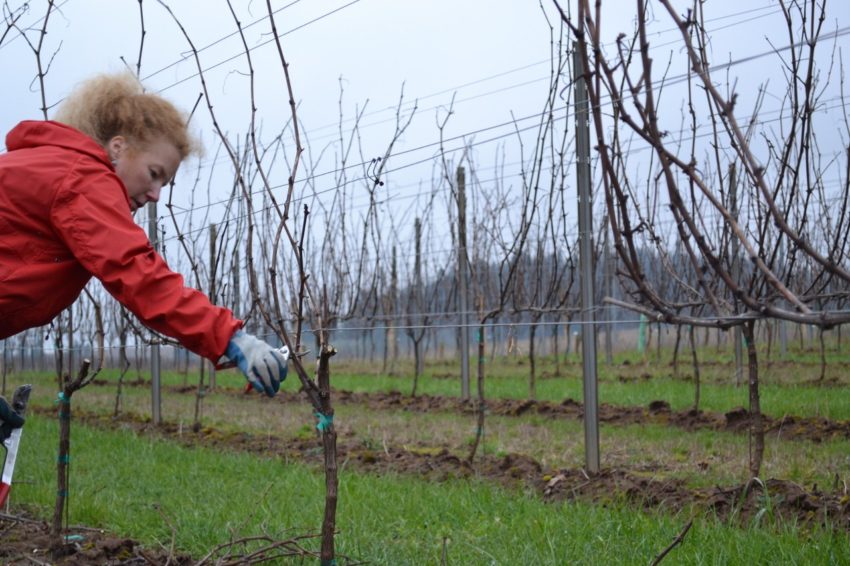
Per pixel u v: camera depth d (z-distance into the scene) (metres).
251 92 2.56
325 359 2.50
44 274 2.13
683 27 1.59
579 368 15.97
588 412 5.53
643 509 4.61
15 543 4.04
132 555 3.87
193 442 8.22
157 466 6.43
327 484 2.53
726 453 6.77
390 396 12.32
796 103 4.30
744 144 1.55
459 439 8.05
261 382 2.03
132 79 2.41
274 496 5.05
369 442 7.64
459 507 4.64
